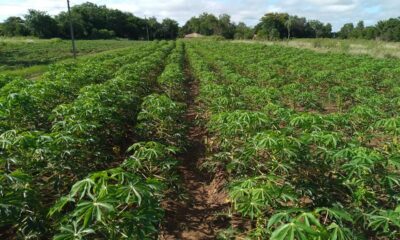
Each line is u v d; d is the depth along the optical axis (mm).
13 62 35625
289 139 5449
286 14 89562
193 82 20109
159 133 8469
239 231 5703
